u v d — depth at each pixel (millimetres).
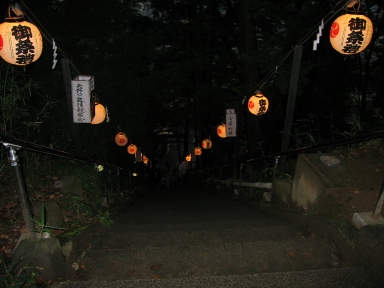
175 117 25688
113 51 11320
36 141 6820
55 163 6727
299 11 10875
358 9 5121
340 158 4789
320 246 3564
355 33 4992
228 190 12062
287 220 4949
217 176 19328
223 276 2984
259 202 6777
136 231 4797
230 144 25609
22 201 3256
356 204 3930
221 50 21656
